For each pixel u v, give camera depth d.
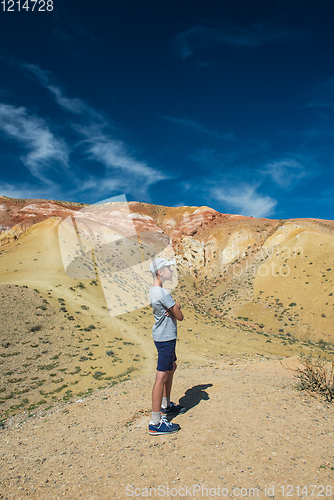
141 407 5.50
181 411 4.56
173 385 6.34
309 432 3.81
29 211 98.19
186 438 3.71
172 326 3.86
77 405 6.57
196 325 40.62
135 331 30.12
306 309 50.19
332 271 55.50
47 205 102.69
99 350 24.16
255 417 4.24
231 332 40.75
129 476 3.04
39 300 29.73
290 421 4.12
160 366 3.88
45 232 49.56
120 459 3.39
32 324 25.59
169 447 3.53
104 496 2.76
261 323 50.34
